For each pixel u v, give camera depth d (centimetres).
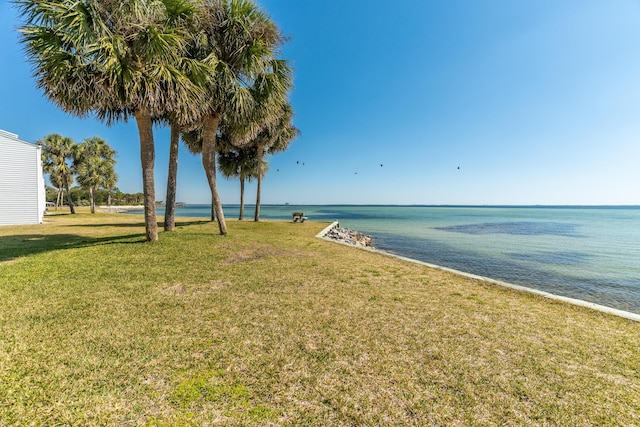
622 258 1149
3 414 187
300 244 934
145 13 636
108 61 575
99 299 398
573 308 420
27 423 182
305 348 282
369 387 226
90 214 2792
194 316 353
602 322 369
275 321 345
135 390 215
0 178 1427
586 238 1852
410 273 602
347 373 243
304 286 486
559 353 287
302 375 239
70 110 660
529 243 1591
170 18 711
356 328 331
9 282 457
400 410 202
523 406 209
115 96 629
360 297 439
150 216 784
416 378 239
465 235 1989
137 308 372
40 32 568
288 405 204
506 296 467
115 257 621
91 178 3055
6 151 1445
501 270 921
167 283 476
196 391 216
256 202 1902
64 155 2938
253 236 1031
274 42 920
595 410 206
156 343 284
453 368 255
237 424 186
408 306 407
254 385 225
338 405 205
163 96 661
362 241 1554
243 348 279
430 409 204
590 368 261
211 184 981
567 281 797
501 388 229
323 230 1416
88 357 256
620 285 759
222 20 826
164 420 188
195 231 1095
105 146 3275
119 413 192
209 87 804
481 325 349
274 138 1764
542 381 239
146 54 644
